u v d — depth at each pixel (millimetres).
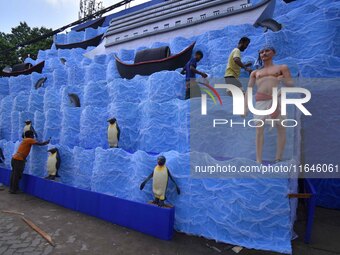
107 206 5418
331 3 7996
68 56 17094
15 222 5344
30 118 10141
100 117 7730
